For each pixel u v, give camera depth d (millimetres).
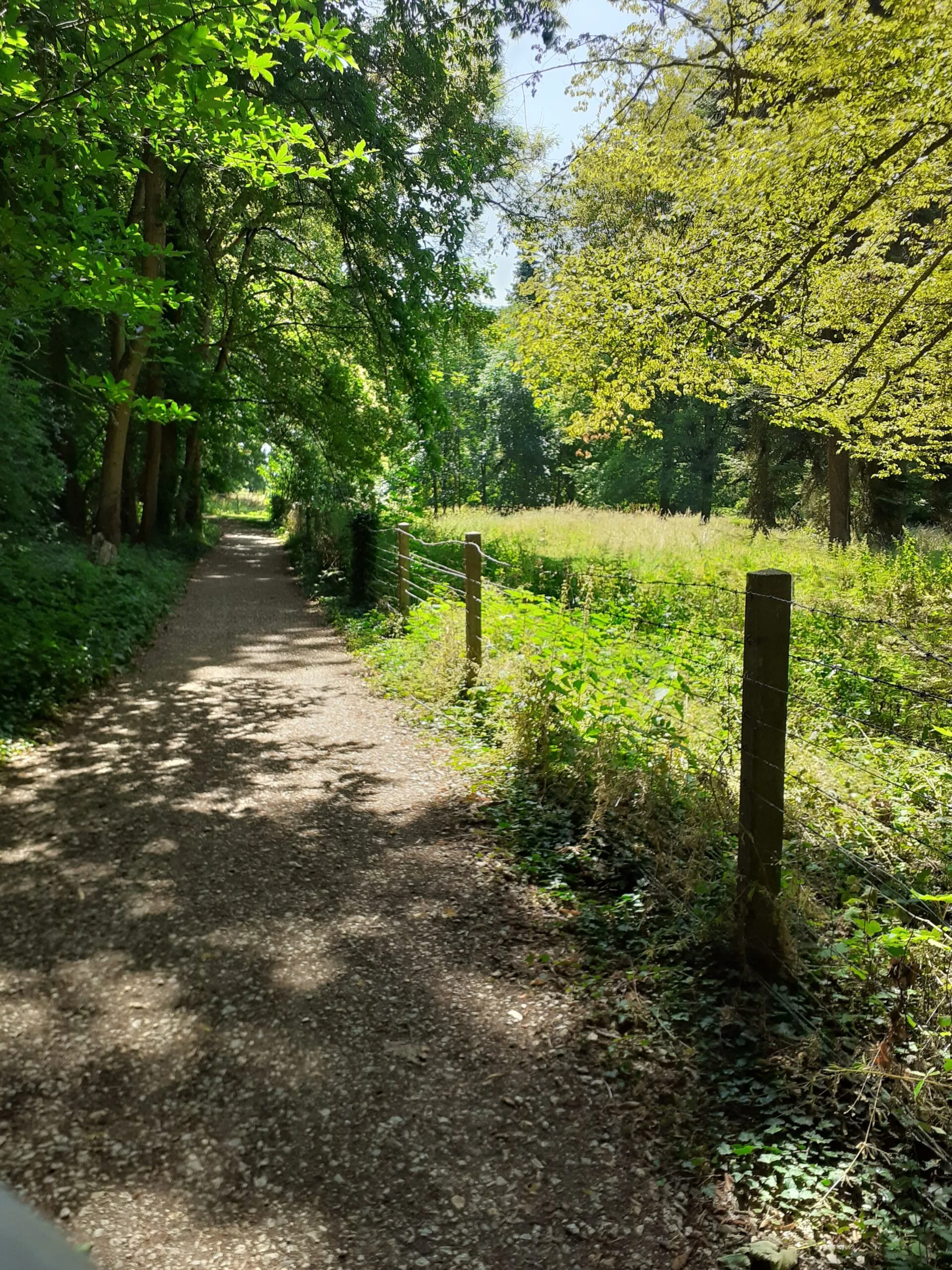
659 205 11375
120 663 9555
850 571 12297
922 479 21344
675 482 38781
